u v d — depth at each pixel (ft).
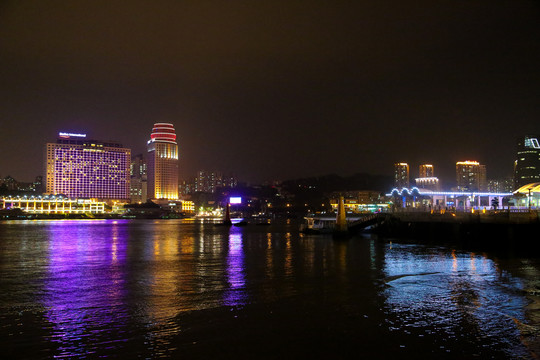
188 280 126.00
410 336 71.51
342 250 212.84
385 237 300.61
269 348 66.74
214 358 63.10
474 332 73.20
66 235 373.40
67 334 73.56
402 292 103.81
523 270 134.82
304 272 138.72
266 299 98.37
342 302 94.48
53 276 135.74
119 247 245.45
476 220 217.97
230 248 236.63
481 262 154.20
